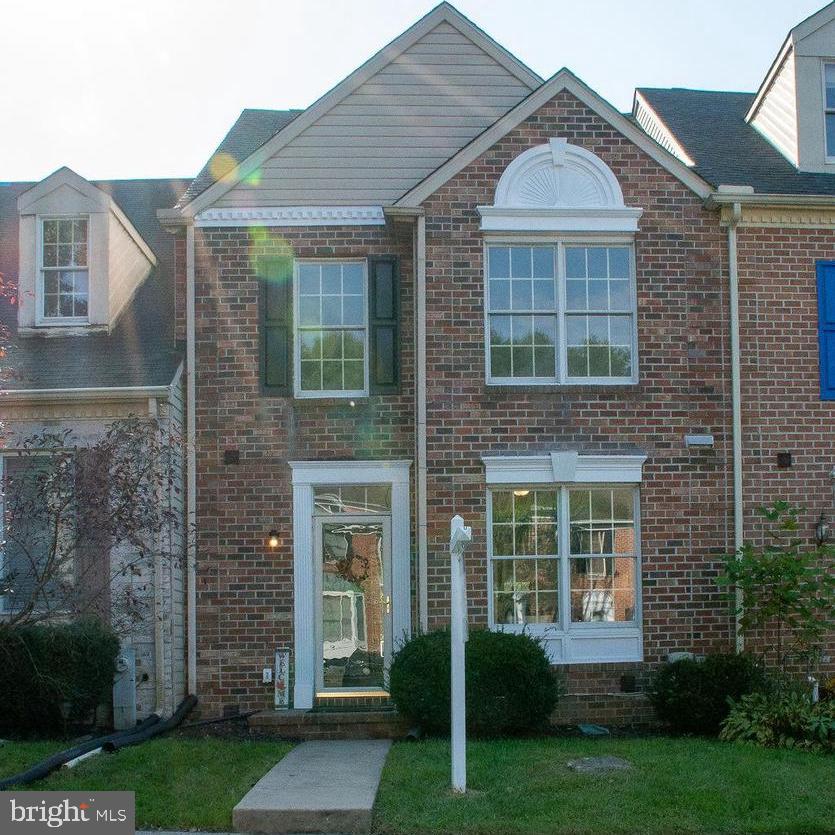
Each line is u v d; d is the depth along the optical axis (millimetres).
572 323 12781
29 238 14258
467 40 13875
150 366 13008
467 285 12547
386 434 12750
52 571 10266
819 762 9461
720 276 12867
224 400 12805
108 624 12078
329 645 12781
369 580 12828
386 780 8961
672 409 12648
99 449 10305
